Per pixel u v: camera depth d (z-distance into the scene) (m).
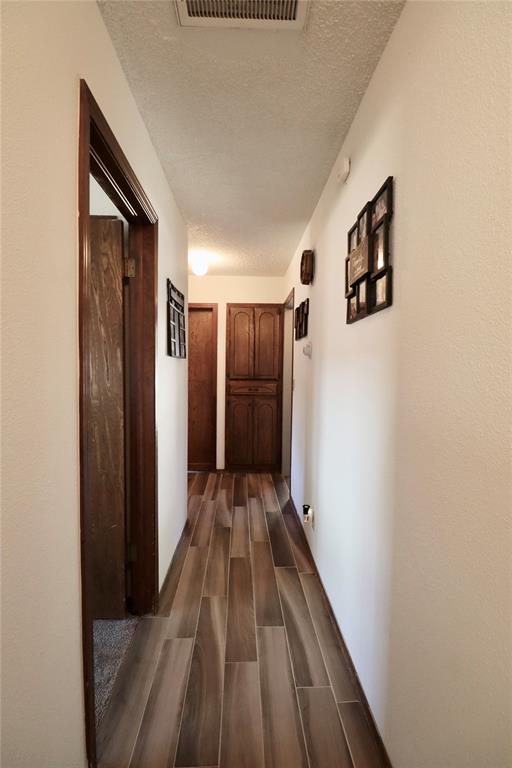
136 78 1.33
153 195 1.75
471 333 0.72
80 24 0.92
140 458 1.79
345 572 1.59
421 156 0.92
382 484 1.17
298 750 1.18
